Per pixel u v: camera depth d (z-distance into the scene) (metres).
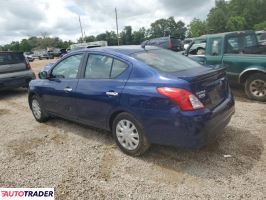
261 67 6.66
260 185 3.35
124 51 4.44
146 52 4.48
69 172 3.97
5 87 9.34
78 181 3.72
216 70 4.02
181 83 3.53
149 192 3.38
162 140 3.78
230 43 7.49
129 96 3.94
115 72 4.29
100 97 4.35
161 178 3.65
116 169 3.95
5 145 5.12
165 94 3.59
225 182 3.46
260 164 3.81
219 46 7.50
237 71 7.12
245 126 5.15
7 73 9.37
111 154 4.41
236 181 3.46
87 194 3.43
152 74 3.87
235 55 7.16
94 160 4.27
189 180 3.56
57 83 5.32
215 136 3.83
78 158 4.37
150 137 3.89
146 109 3.79
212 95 3.87
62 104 5.27
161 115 3.65
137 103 3.86
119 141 4.36
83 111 4.80
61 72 5.33
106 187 3.54
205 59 7.86
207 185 3.43
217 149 4.30
